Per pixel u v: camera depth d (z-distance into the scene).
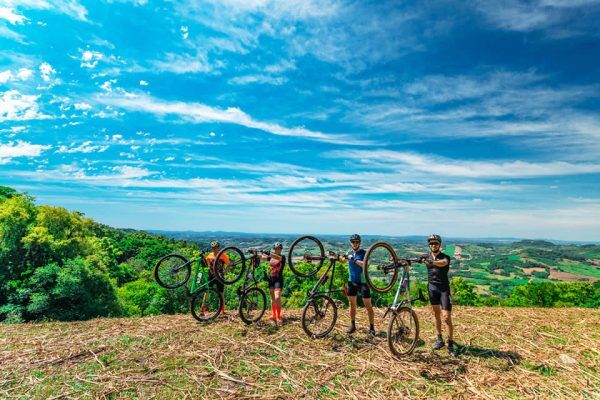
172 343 7.06
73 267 28.61
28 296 26.56
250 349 6.83
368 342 7.34
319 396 5.20
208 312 9.67
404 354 6.58
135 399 5.01
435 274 6.98
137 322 8.53
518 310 10.63
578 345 7.33
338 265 30.23
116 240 95.12
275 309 8.41
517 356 6.78
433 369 6.18
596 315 9.88
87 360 6.20
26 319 26.14
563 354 6.79
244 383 5.51
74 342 6.99
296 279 35.06
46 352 6.48
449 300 6.81
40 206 33.25
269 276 8.62
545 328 8.58
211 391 5.27
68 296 27.11
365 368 6.13
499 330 8.34
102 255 41.72
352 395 5.23
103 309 29.91
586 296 36.94
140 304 38.66
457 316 9.77
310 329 7.95
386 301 23.50
